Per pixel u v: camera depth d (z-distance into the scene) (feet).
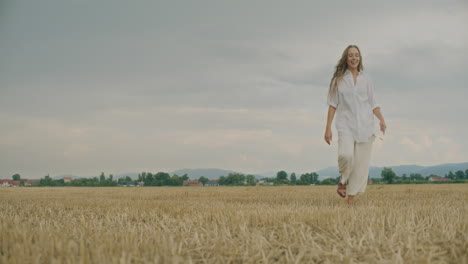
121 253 10.56
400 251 10.36
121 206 27.68
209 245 12.03
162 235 13.09
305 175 372.17
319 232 13.98
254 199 36.32
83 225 16.15
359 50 23.53
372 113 23.81
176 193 55.72
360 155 23.77
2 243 12.06
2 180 421.18
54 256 10.37
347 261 9.79
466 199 32.94
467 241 11.22
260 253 10.67
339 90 23.73
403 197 36.68
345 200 31.65
